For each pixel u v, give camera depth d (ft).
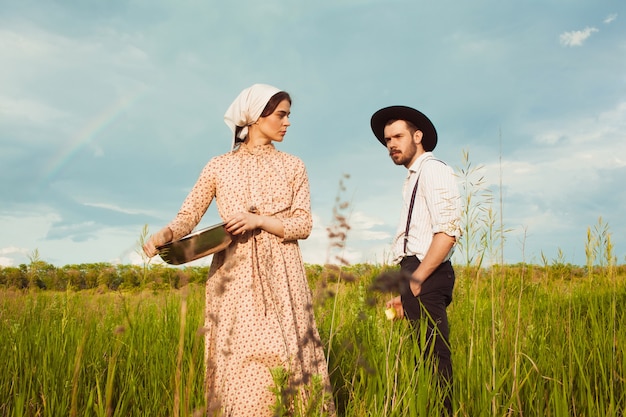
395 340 9.04
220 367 8.65
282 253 9.27
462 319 11.73
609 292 14.21
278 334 8.72
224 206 9.48
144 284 10.16
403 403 7.72
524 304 12.44
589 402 7.89
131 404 9.36
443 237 9.64
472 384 8.27
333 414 8.26
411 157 11.41
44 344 11.33
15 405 8.29
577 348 10.57
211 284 9.15
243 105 9.53
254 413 8.54
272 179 9.53
